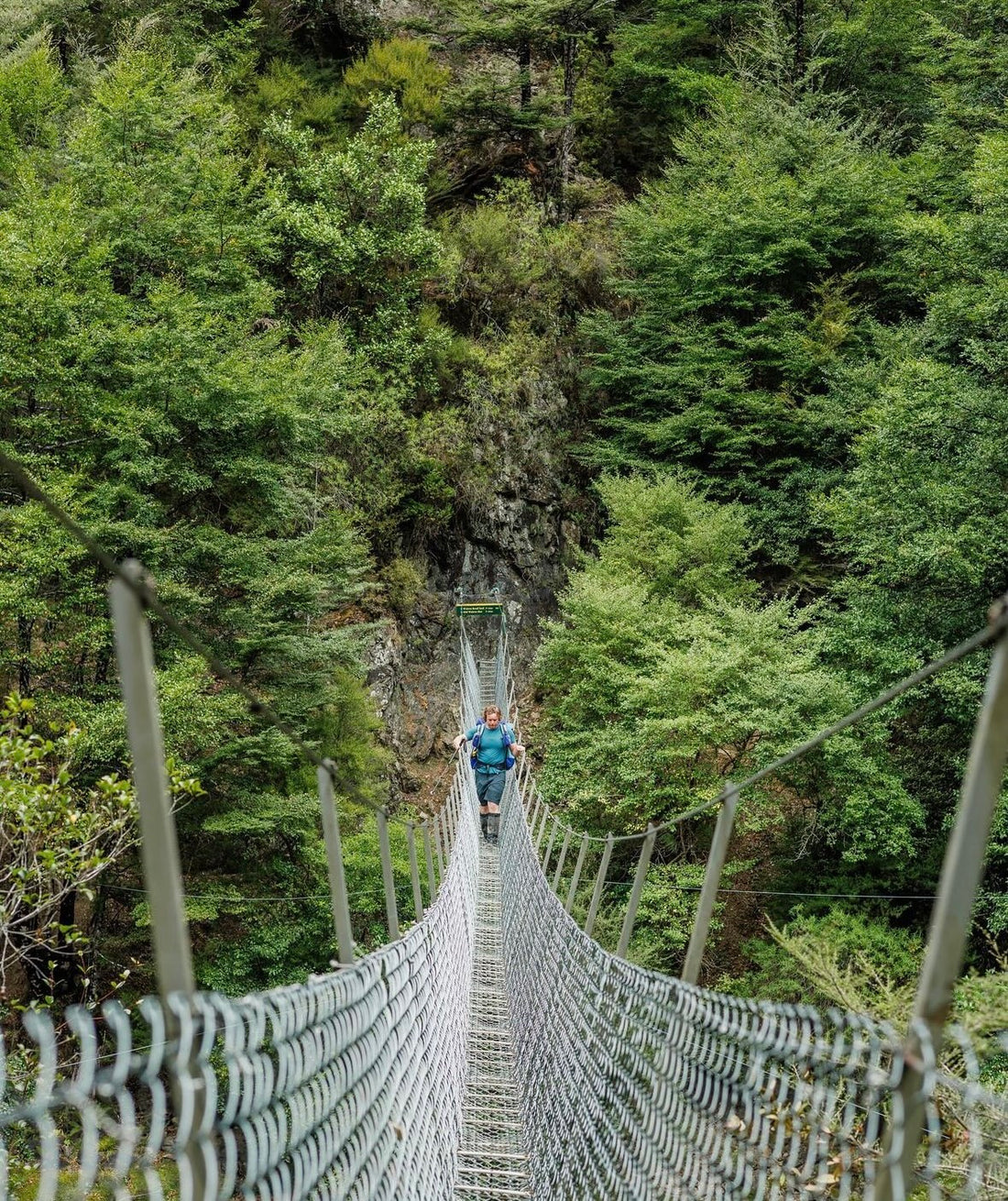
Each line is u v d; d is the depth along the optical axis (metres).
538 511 22.86
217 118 15.39
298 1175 2.20
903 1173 1.52
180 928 1.40
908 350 18.86
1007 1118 3.38
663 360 23.59
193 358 11.99
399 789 19.09
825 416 20.17
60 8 18.09
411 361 21.28
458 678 21.38
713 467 21.78
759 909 14.84
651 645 15.87
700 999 2.88
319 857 13.20
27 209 11.59
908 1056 1.48
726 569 18.64
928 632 14.07
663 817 15.22
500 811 14.32
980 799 1.41
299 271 19.45
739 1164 2.50
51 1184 1.27
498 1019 8.69
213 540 12.73
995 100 21.25
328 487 19.36
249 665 13.36
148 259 13.86
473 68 26.80
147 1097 9.70
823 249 22.34
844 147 22.62
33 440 11.38
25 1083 6.85
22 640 11.21
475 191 25.69
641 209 24.17
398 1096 3.56
